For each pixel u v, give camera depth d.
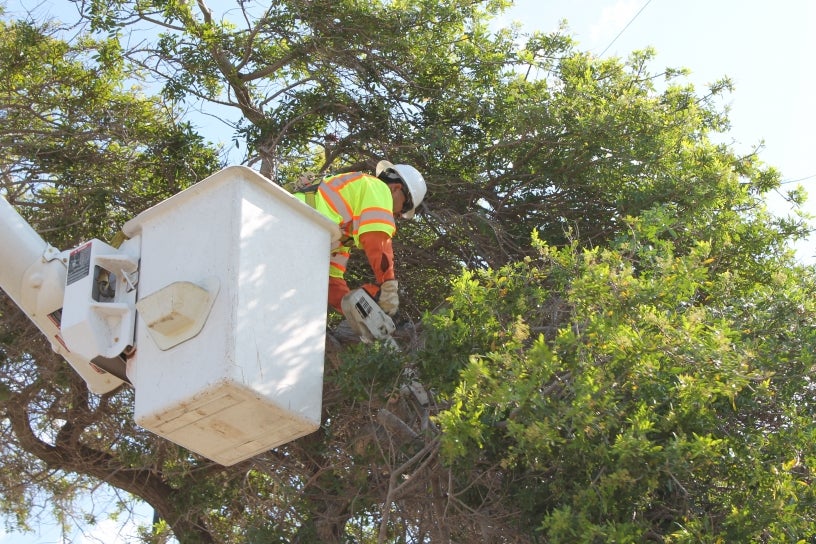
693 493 5.54
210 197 5.11
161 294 4.84
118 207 9.05
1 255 5.62
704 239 7.61
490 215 8.80
